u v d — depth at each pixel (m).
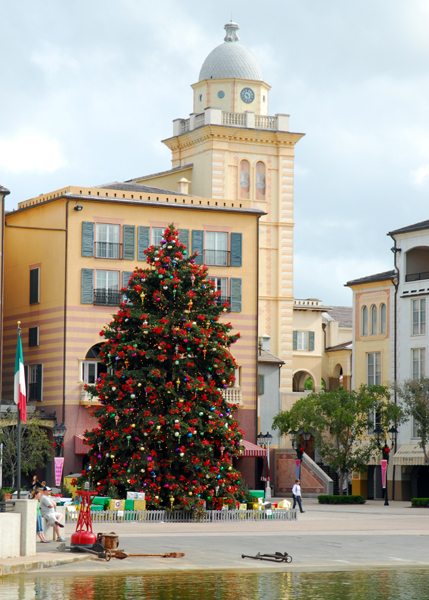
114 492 45.12
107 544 31.25
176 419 44.88
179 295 46.91
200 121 90.00
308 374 101.25
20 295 69.25
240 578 27.72
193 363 46.16
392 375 79.50
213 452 47.38
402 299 79.12
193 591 25.23
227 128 87.88
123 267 66.31
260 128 89.38
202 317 46.50
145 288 46.91
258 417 73.81
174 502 45.22
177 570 28.84
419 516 52.81
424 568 30.58
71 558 29.66
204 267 48.31
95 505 43.88
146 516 44.12
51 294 66.12
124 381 45.97
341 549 34.53
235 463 68.12
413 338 78.00
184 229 68.44
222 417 46.91
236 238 69.81
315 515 52.59
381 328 81.19
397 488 75.94
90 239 65.62
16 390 43.16
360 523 46.31
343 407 68.19
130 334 46.66
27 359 67.88
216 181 87.94
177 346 45.91
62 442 56.69
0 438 59.81
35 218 68.50
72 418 64.06
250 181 89.00
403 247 79.50
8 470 61.06
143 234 67.19
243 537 37.09
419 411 68.06
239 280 69.56
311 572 29.30
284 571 29.36
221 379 47.22
